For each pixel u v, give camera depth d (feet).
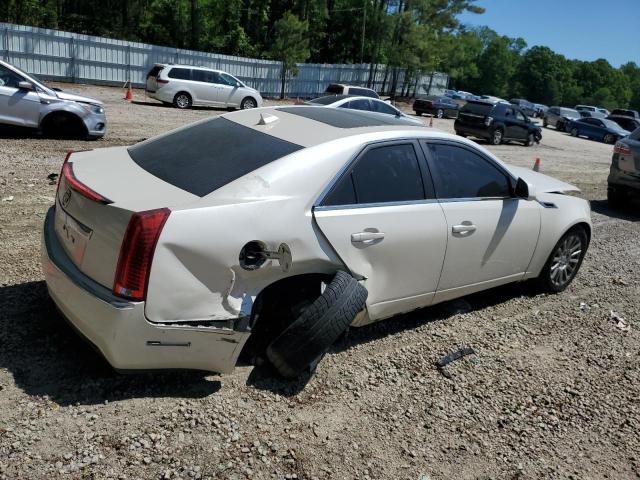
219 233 10.10
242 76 123.44
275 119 13.48
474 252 14.78
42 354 11.62
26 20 119.44
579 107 208.95
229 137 12.64
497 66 397.39
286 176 11.25
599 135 113.50
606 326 16.90
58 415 9.96
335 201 11.83
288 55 126.41
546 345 15.29
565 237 18.19
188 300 9.95
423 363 13.50
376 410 11.47
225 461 9.48
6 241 17.75
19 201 22.36
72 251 10.73
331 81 144.25
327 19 180.86
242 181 10.95
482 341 15.01
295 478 9.37
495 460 10.52
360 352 13.60
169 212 9.72
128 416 10.18
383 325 15.17
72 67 98.78
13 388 10.48
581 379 13.71
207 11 150.30
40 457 8.99
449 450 10.61
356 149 12.32
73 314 10.32
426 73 157.58
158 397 10.81
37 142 36.01
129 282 9.56
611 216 33.60
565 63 445.37
